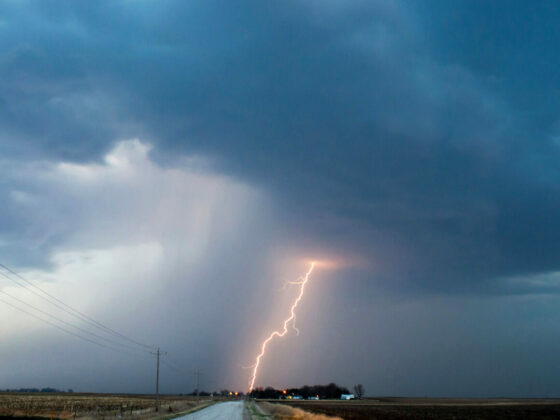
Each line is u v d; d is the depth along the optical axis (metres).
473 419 65.06
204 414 71.81
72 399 131.62
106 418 58.12
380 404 147.00
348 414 77.69
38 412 64.62
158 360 85.19
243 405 118.19
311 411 86.00
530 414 77.62
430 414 79.31
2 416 52.16
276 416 65.81
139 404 109.31
